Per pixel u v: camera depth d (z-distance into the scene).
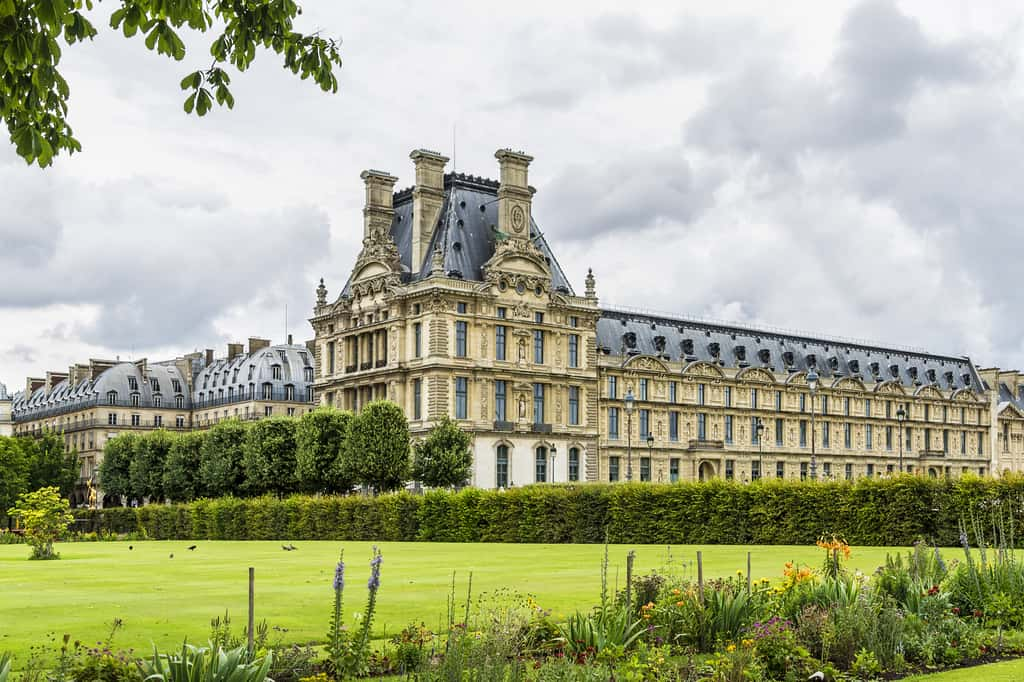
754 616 29.75
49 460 174.38
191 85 20.50
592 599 40.03
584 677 23.95
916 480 68.81
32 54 17.72
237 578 51.66
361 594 42.88
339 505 99.81
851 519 70.81
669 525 78.31
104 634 32.81
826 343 184.00
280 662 26.12
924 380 195.12
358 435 113.50
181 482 138.00
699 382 159.50
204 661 21.70
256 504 106.94
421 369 127.44
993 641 30.66
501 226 134.50
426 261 134.25
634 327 157.88
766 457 166.88
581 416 139.12
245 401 198.50
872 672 27.11
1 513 163.38
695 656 28.31
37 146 18.27
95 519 125.00
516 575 50.88
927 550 38.28
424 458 117.69
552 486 88.56
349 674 26.02
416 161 136.62
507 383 132.25
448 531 91.00
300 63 21.33
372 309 136.62
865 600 29.27
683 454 156.00
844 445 178.88
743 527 75.31
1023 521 64.00
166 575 54.28
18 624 34.88
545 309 136.12
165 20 18.86
